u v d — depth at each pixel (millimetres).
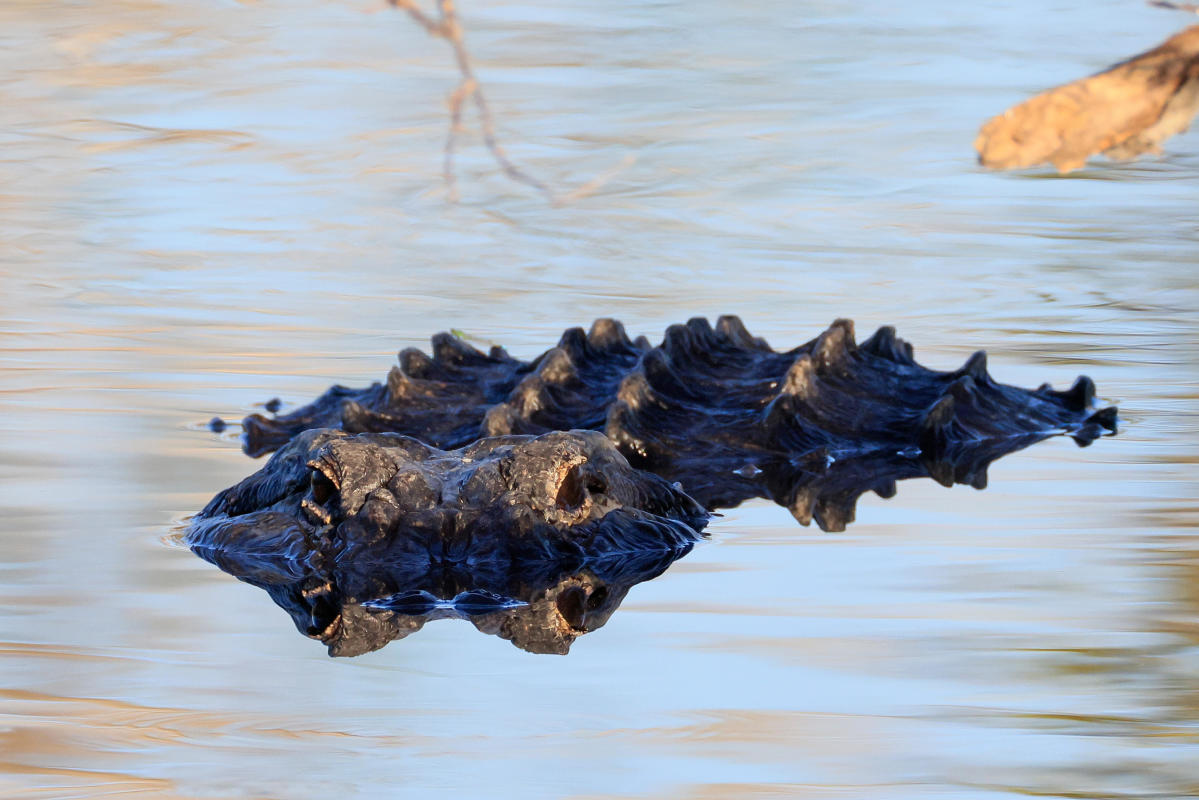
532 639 14273
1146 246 36844
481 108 10492
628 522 17500
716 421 23406
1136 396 26469
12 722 12188
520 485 16938
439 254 36875
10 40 49500
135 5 50188
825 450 22844
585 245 37250
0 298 33125
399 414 23109
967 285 34094
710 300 32812
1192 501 19516
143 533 18062
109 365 28156
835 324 25641
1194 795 10789
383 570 16172
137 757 11523
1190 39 7645
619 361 25266
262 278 35031
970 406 24250
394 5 10188
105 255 36500
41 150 43594
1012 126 7707
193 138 44625
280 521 17359
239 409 25344
